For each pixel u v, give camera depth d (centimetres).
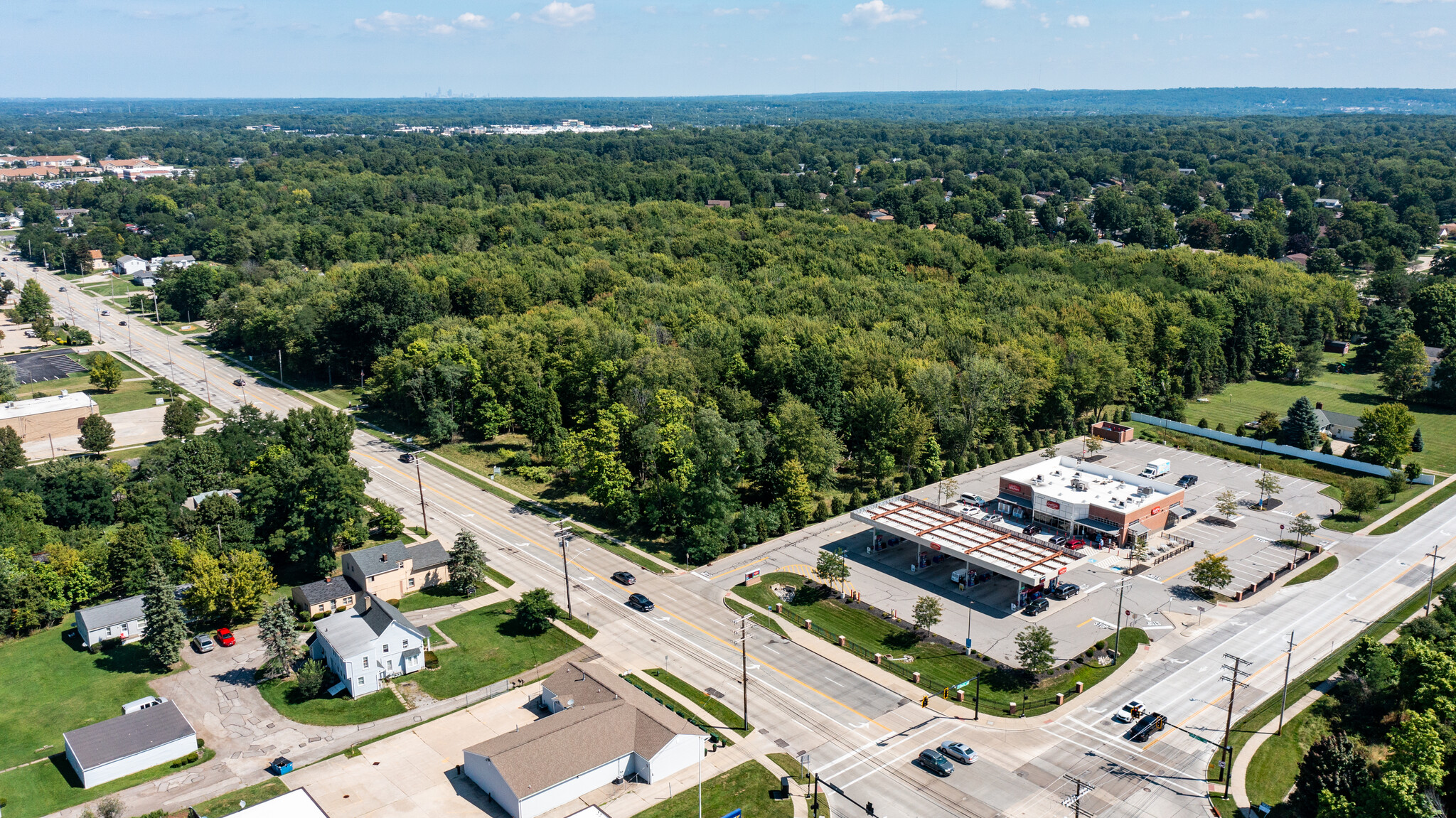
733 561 13450
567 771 8494
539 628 11400
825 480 15438
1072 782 8700
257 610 11669
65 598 11931
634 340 19188
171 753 9094
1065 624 11575
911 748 9262
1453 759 7981
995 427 17775
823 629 11512
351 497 13050
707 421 14838
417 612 11988
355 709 9944
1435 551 13050
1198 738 9350
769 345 18200
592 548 13862
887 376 17600
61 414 18762
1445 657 8962
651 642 11262
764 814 8306
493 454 17788
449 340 19450
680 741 8919
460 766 9012
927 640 11231
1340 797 7469
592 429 15762
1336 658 10744
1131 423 19875
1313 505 15338
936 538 12912
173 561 12369
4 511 12975
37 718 9756
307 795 8306
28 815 8275
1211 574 11994
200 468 14838
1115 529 13612
